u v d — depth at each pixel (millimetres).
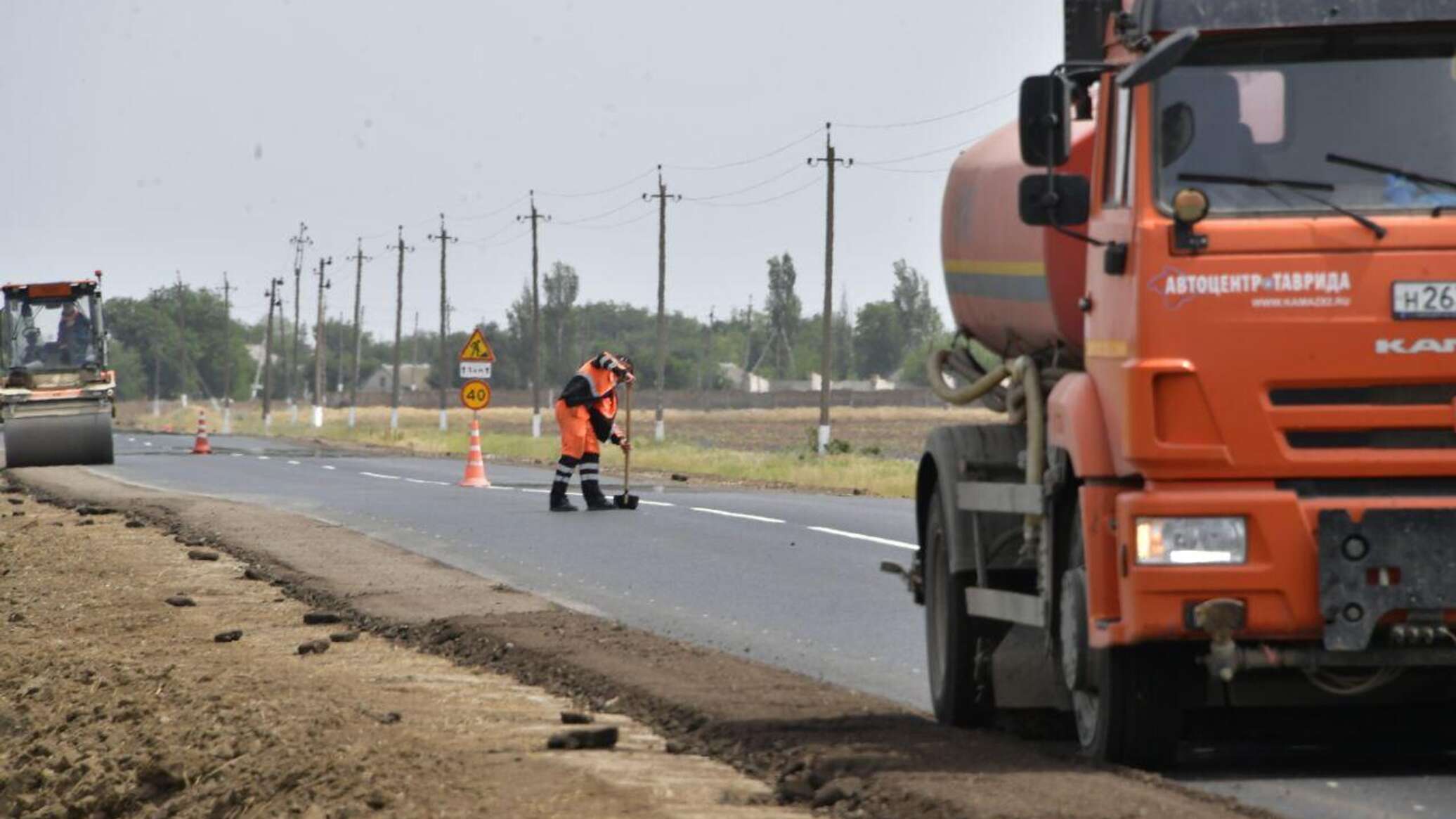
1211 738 28438
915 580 33188
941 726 29406
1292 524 23344
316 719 31000
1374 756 27828
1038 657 28844
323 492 94750
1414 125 24250
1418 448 23562
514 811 24141
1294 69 24469
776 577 53625
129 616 47125
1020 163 30156
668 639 39938
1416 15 24250
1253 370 23562
